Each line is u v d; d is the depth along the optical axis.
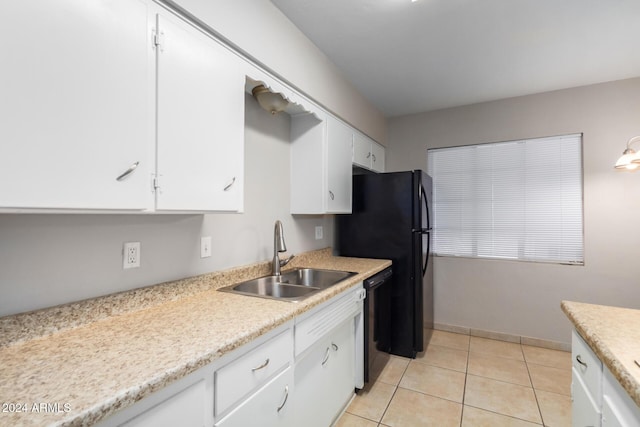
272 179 2.11
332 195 2.33
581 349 1.18
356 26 1.88
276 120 2.15
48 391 0.67
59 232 1.04
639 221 2.52
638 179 2.53
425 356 2.65
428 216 2.93
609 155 2.62
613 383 0.92
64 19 0.80
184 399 0.83
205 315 1.18
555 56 2.23
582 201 2.72
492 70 2.44
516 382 2.22
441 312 3.26
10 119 0.71
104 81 0.89
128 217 1.24
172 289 1.37
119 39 0.93
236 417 0.99
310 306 1.36
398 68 2.41
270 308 1.26
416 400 2.00
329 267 2.25
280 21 1.73
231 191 1.33
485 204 3.12
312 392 1.50
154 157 1.03
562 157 2.81
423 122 3.38
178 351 0.87
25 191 0.73
